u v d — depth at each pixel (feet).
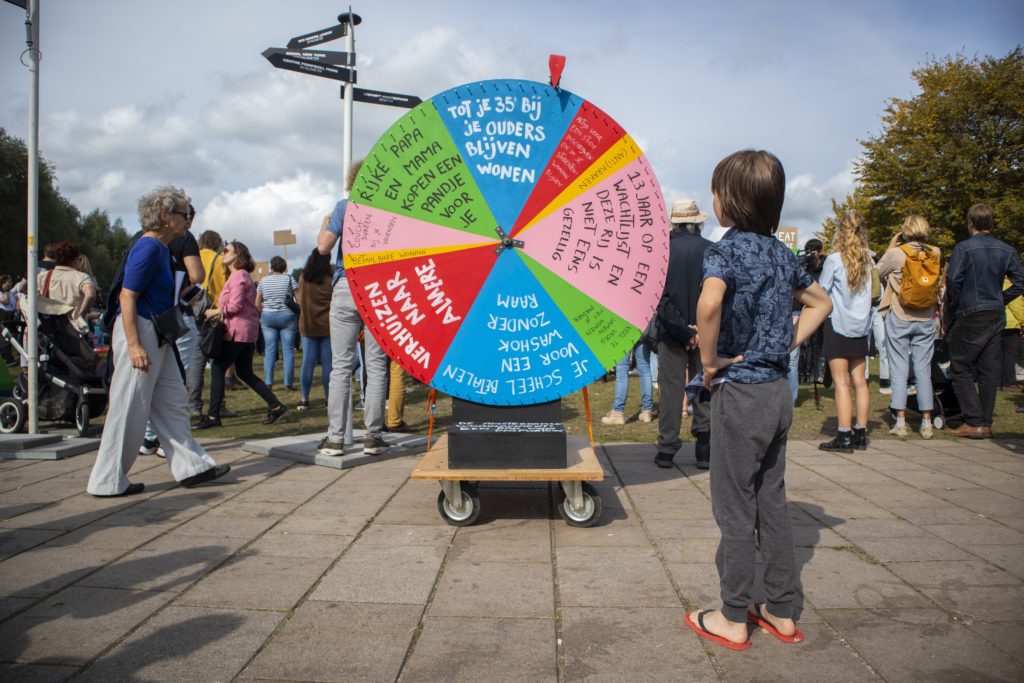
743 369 8.10
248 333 23.27
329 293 26.32
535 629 8.50
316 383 37.42
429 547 11.37
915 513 13.23
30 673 7.39
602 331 13.04
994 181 93.91
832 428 23.09
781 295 8.20
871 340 33.71
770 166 8.27
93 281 22.25
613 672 7.50
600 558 10.88
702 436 16.72
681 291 16.08
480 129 12.71
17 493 14.49
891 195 103.81
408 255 12.71
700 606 9.15
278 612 8.93
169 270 14.76
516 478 11.93
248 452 18.74
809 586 9.82
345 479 15.74
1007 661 7.73
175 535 11.87
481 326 12.89
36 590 9.57
